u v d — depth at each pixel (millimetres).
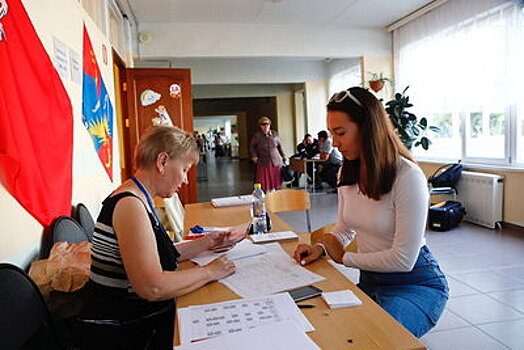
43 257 1742
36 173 1675
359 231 1537
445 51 5453
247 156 18062
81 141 2549
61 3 2268
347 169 1518
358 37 6535
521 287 2830
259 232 1886
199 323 970
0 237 1386
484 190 4535
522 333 2230
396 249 1335
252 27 6148
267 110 13516
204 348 845
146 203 1296
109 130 3521
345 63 8539
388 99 6652
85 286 1382
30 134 1642
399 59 6473
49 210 1793
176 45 5953
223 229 2006
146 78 5156
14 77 1535
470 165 4977
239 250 1573
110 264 1231
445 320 2404
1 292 1073
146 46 5902
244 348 839
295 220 5266
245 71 9055
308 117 9531
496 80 4680
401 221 1336
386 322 966
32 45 1706
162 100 5211
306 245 1497
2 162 1434
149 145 1294
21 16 1622
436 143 5832
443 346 2129
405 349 844
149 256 1134
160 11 5387
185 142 1339
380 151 1348
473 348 2100
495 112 4727
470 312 2490
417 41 6000
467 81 5098
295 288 1181
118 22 4984
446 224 4410
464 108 5172
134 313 1263
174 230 2879
